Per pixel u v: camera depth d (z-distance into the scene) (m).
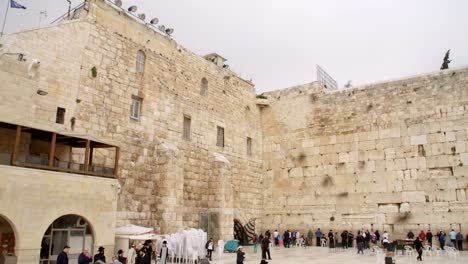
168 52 29.66
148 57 27.75
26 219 15.98
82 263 14.63
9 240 17.23
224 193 30.84
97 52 24.03
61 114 21.52
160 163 26.33
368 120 33.62
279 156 38.06
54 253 17.20
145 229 21.78
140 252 16.97
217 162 31.53
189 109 30.84
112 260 17.05
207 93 33.28
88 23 23.80
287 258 24.09
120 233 21.17
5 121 16.17
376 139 32.84
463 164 28.75
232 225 31.14
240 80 38.00
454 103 30.02
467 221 27.80
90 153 21.45
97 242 18.53
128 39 26.36
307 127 36.97
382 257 23.48
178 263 21.31
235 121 36.25
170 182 25.78
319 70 40.81
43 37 21.17
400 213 30.42
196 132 31.23
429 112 30.92
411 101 31.91
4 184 15.57
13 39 19.89
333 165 34.59
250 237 35.34
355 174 33.25
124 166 24.48
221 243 23.97
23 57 19.81
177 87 29.97
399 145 31.66
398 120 32.16
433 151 30.11
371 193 32.09
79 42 23.03
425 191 29.78
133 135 25.52
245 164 36.53
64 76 21.88
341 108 35.38
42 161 17.41
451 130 29.72
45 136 19.09
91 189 18.69
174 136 28.89
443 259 22.98
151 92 27.48
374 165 32.47
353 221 32.41
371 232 31.28
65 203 17.47
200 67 32.88
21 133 18.42
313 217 34.56
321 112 36.47
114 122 24.36
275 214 36.78
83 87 22.80
